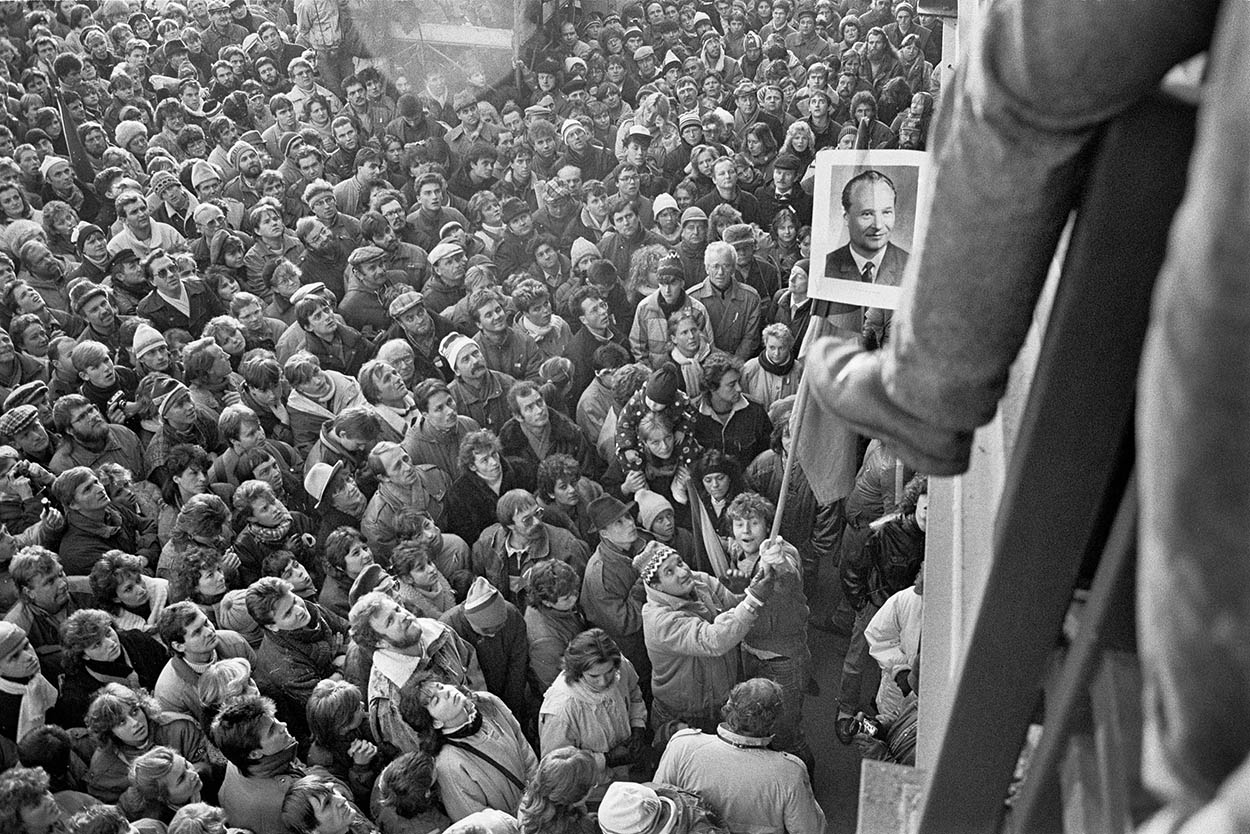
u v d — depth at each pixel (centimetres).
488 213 1164
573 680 592
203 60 1583
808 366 127
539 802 496
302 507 802
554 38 1512
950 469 117
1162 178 94
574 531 773
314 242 1087
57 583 636
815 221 665
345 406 880
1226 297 46
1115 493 126
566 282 1038
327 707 566
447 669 605
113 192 1200
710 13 1587
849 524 748
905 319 110
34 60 1416
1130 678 106
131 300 1023
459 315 1002
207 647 587
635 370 823
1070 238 107
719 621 620
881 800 191
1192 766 52
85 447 801
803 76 1453
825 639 802
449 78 1516
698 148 1199
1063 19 81
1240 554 47
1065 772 124
